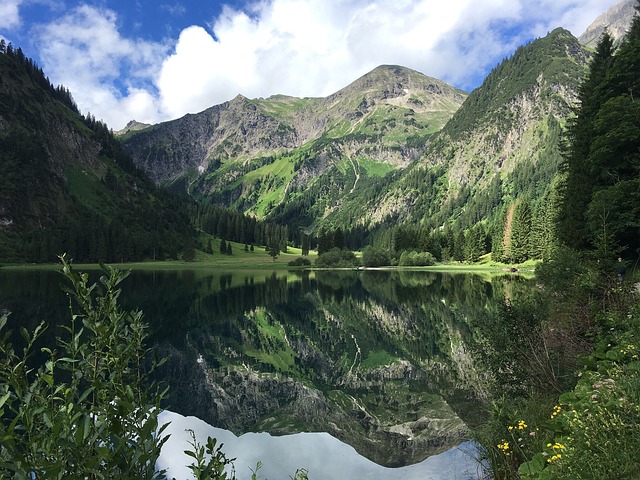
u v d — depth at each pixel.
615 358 8.23
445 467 10.06
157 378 24.36
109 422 2.68
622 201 27.16
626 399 5.80
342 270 135.12
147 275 107.69
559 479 5.48
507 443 7.86
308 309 51.53
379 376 23.66
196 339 35.34
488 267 122.00
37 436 2.46
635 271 18.58
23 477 2.24
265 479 10.59
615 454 5.07
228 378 25.23
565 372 11.12
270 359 30.05
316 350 32.38
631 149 30.97
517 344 12.49
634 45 33.78
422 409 16.45
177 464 9.83
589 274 13.26
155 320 42.38
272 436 14.56
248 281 94.31
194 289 73.38
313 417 17.17
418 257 137.38
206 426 15.95
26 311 39.69
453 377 21.05
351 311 49.00
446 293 59.25
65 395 2.59
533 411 9.34
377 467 11.12
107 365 3.01
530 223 109.50
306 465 11.53
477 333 31.30
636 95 34.25
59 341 2.95
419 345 30.11
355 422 16.17
